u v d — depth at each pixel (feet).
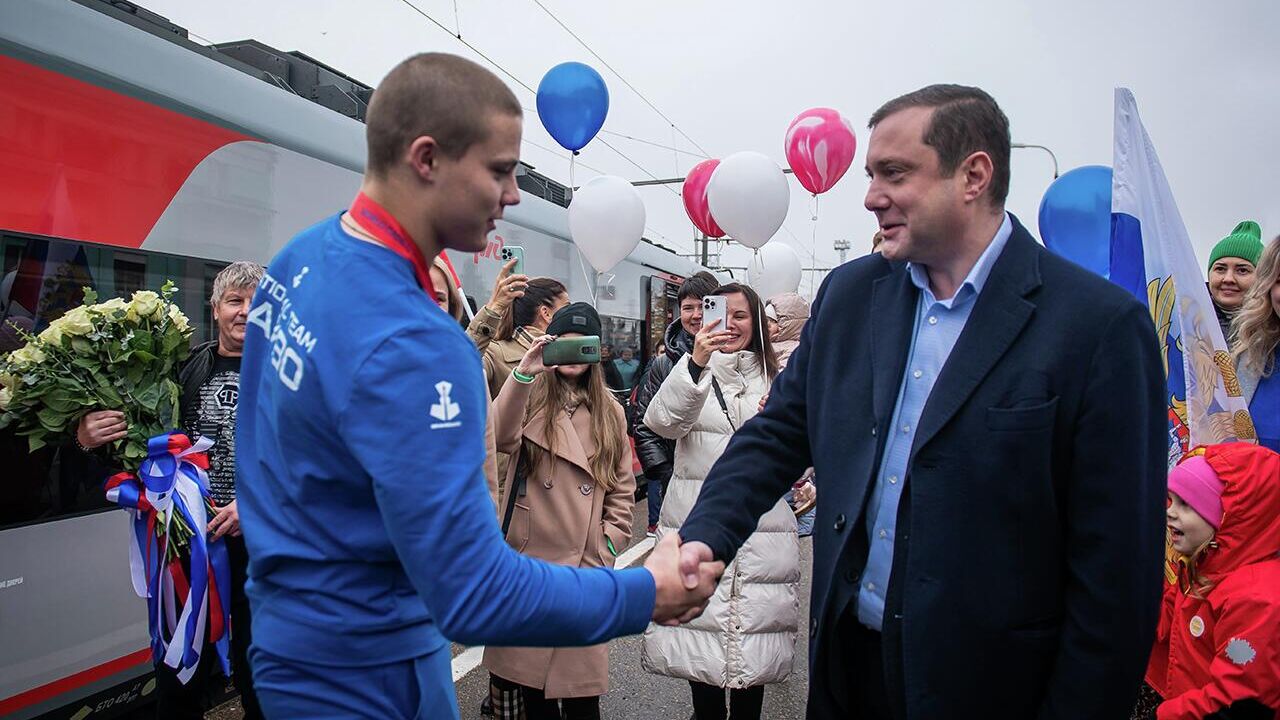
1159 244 8.21
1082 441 4.66
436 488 3.67
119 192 10.74
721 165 15.08
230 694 12.14
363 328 3.84
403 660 4.24
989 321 4.96
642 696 12.68
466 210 4.17
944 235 5.13
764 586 9.48
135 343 8.47
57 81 10.09
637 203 16.06
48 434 8.37
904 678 4.99
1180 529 6.94
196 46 12.51
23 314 9.56
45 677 9.66
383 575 4.16
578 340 8.98
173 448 8.50
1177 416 8.23
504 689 9.55
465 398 3.89
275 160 13.28
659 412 9.78
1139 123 8.34
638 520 25.25
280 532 4.14
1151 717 8.06
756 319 10.51
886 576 5.36
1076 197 10.28
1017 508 4.77
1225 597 6.39
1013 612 4.82
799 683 13.30
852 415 5.62
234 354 9.95
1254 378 9.09
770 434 6.35
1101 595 4.59
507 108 4.17
